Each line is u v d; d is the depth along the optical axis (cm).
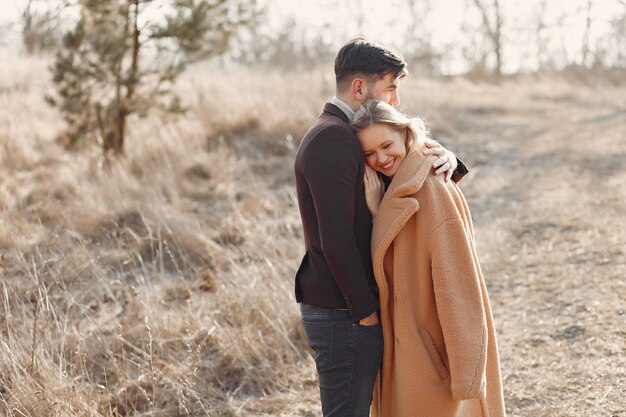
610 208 655
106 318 416
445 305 213
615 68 2269
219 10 741
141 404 343
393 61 221
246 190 711
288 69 2205
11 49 1795
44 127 885
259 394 361
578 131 1136
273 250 511
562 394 339
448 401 222
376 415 246
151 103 753
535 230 610
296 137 901
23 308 376
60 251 486
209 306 440
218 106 981
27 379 313
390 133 215
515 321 433
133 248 528
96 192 624
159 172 702
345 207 204
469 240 232
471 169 864
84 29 711
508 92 1770
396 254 220
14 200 593
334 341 220
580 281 482
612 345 383
